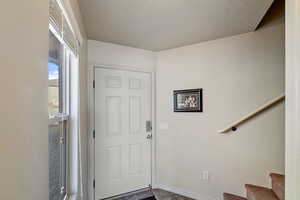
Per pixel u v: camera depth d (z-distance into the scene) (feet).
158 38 9.90
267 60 8.62
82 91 7.96
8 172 1.72
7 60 1.71
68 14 4.42
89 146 9.91
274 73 8.45
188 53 11.01
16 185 1.86
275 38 8.44
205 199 10.19
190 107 10.80
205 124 10.32
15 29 1.85
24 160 2.03
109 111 10.66
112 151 10.71
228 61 9.65
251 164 8.90
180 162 11.19
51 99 4.70
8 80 1.73
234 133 9.37
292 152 3.94
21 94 1.97
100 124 10.34
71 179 6.41
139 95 11.73
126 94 11.24
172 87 11.61
